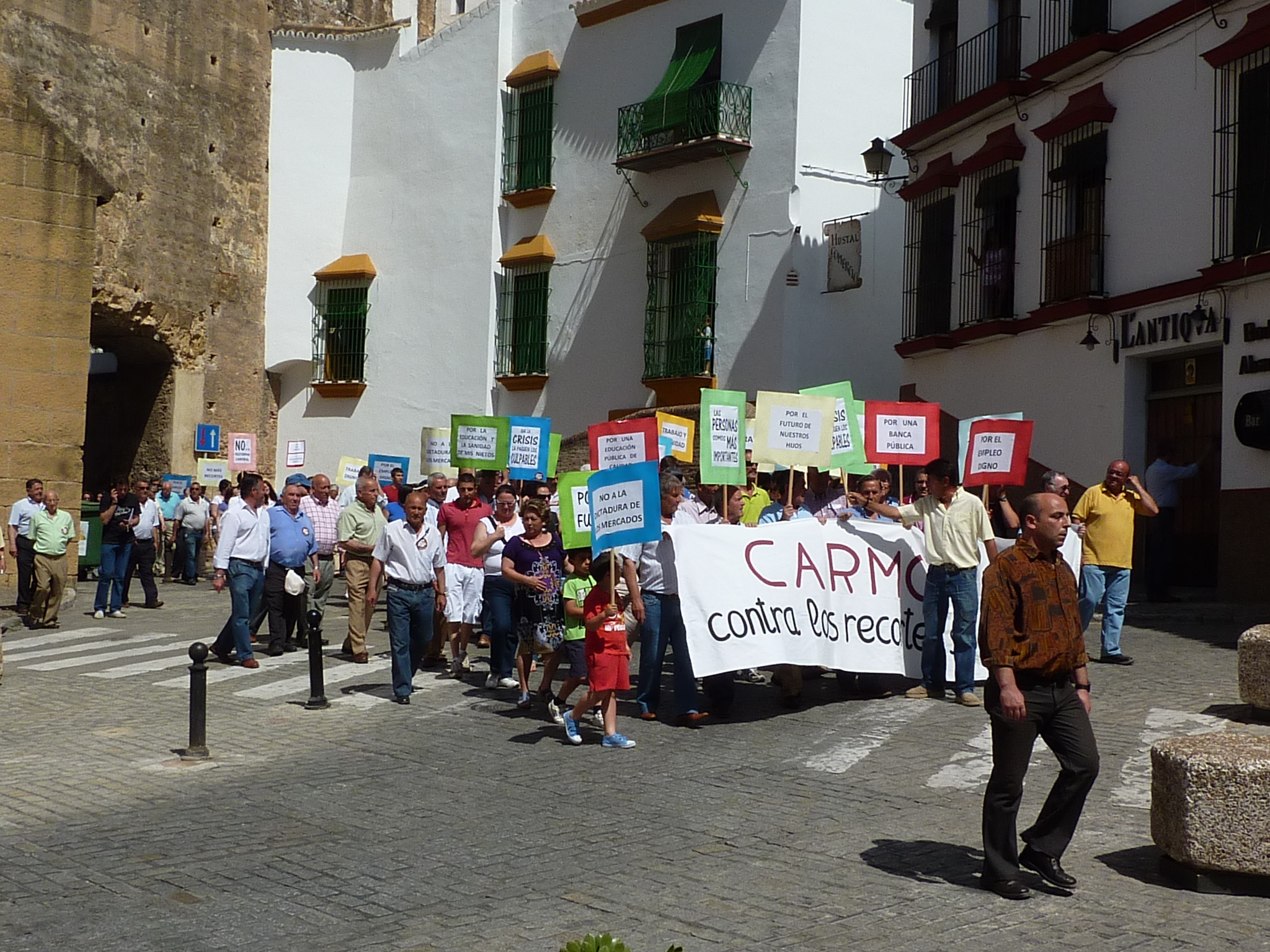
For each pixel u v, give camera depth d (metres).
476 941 5.91
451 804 8.55
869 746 10.11
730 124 24.86
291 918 6.24
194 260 30.66
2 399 20.84
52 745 10.59
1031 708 6.70
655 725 11.14
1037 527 6.80
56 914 6.30
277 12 32.69
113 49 28.67
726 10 25.34
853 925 6.14
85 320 21.66
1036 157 19.92
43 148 21.28
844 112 24.72
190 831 7.90
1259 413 15.58
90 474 32.12
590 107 27.84
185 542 26.14
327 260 32.50
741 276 24.91
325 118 32.47
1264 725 10.28
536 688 13.01
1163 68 17.59
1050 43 19.64
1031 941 5.93
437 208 30.56
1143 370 18.25
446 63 30.56
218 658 15.05
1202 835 6.64
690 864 7.15
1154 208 17.70
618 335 27.02
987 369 20.94
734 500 13.03
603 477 10.31
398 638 12.29
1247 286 16.16
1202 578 17.53
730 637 11.03
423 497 12.36
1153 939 5.96
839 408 13.44
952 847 7.46
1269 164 15.83
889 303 25.25
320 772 9.52
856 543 11.87
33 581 18.62
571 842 7.61
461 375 29.84
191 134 30.53
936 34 23.00
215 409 31.44
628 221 26.95
